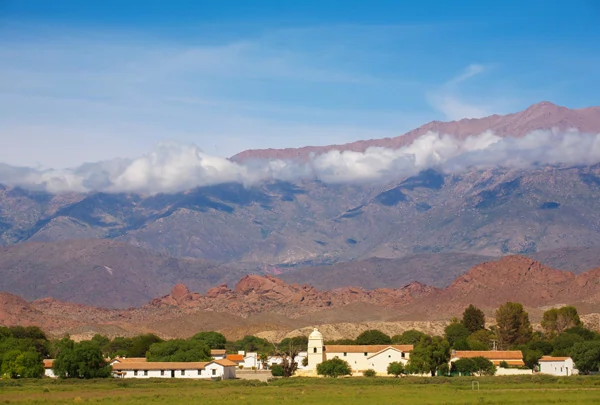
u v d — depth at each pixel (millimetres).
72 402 191000
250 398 199375
